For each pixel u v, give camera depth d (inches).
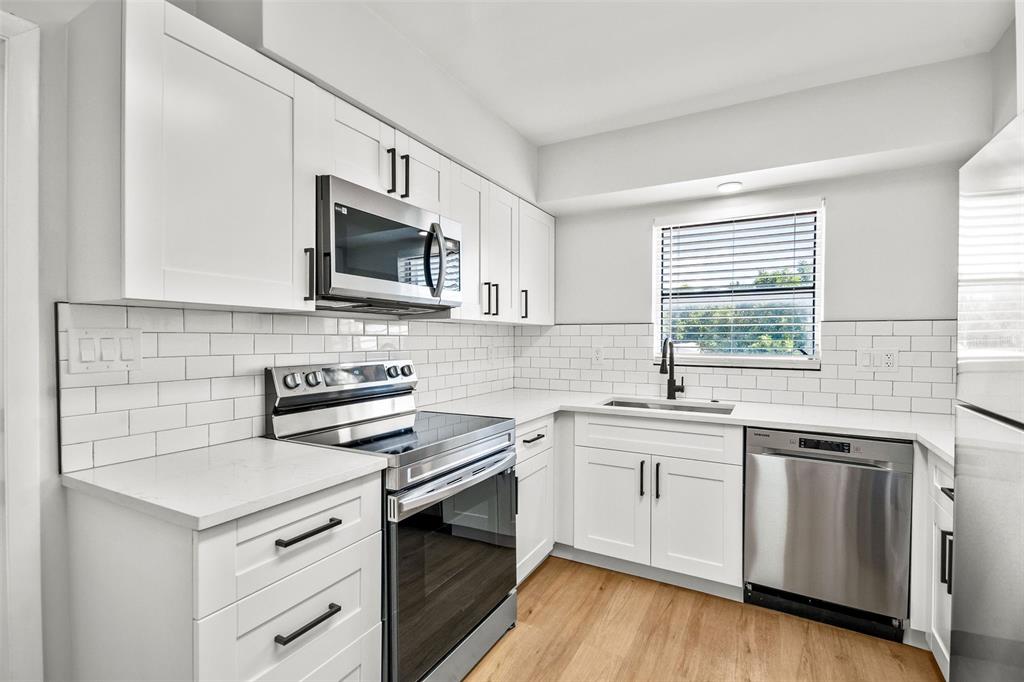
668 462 100.9
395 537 62.1
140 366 59.1
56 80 52.7
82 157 51.1
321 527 52.2
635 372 128.9
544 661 78.3
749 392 115.7
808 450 88.4
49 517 52.3
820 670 76.1
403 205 76.1
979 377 38.5
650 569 105.3
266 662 47.3
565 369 137.7
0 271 49.3
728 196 118.0
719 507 96.2
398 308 81.0
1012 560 33.3
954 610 43.2
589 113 105.8
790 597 91.7
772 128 98.9
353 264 67.2
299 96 62.8
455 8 73.1
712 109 104.3
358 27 70.9
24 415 50.4
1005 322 34.4
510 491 87.7
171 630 43.8
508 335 142.6
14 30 49.6
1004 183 34.7
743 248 118.8
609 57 85.7
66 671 53.6
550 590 100.4
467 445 76.4
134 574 46.8
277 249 59.9
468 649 75.0
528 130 113.7
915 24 76.3
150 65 48.0
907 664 77.3
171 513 42.9
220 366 67.7
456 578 73.2
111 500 47.9
